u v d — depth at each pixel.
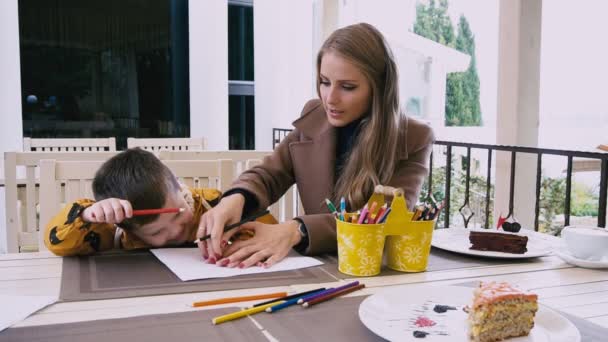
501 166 2.56
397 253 0.98
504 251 1.10
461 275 0.96
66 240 1.04
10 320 0.70
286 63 4.93
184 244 1.19
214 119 4.66
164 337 0.65
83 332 0.67
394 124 1.23
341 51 1.17
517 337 0.66
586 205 3.09
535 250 1.11
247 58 5.33
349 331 0.68
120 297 0.81
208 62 4.59
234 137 5.35
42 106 4.53
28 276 0.92
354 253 0.94
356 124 1.33
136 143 3.31
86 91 4.69
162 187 1.09
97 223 1.09
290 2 4.86
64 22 4.52
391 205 0.96
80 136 4.71
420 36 4.34
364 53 1.17
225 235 1.08
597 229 1.08
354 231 0.93
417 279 0.93
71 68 4.61
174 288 0.86
